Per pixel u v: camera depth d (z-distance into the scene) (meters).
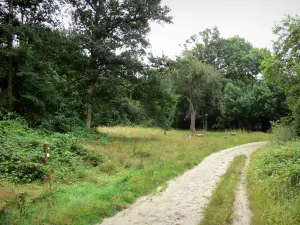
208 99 38.75
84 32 19.72
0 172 8.05
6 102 14.84
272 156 11.30
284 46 19.45
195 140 22.89
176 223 5.92
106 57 19.39
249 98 40.78
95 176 9.06
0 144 9.55
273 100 39.09
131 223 5.89
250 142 25.44
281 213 6.00
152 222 5.96
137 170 10.64
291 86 20.52
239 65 50.25
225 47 49.62
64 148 11.40
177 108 44.25
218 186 8.63
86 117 22.34
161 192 8.30
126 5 20.78
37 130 14.24
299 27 18.72
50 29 17.28
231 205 6.94
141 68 21.11
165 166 11.48
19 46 14.60
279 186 7.56
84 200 6.70
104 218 6.12
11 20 15.56
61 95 19.16
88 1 20.69
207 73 34.94
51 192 6.97
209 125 49.66
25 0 16.08
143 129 29.92
